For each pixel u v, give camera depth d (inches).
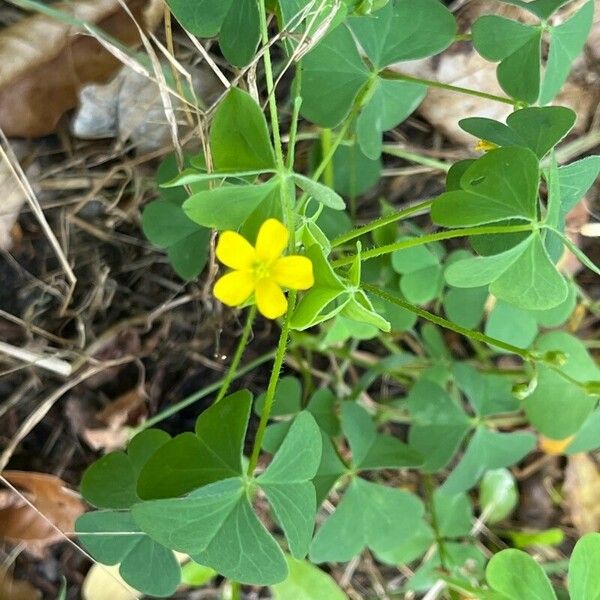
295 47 3.7
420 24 4.1
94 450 5.3
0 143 4.7
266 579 3.4
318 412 4.9
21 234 5.0
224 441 3.4
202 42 4.7
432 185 5.7
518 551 4.4
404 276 5.0
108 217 5.1
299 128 5.2
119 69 4.7
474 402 5.1
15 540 5.0
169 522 3.2
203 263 4.7
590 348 6.3
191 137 4.4
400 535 4.9
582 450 5.2
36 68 4.6
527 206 3.3
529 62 4.0
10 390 5.1
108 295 5.2
